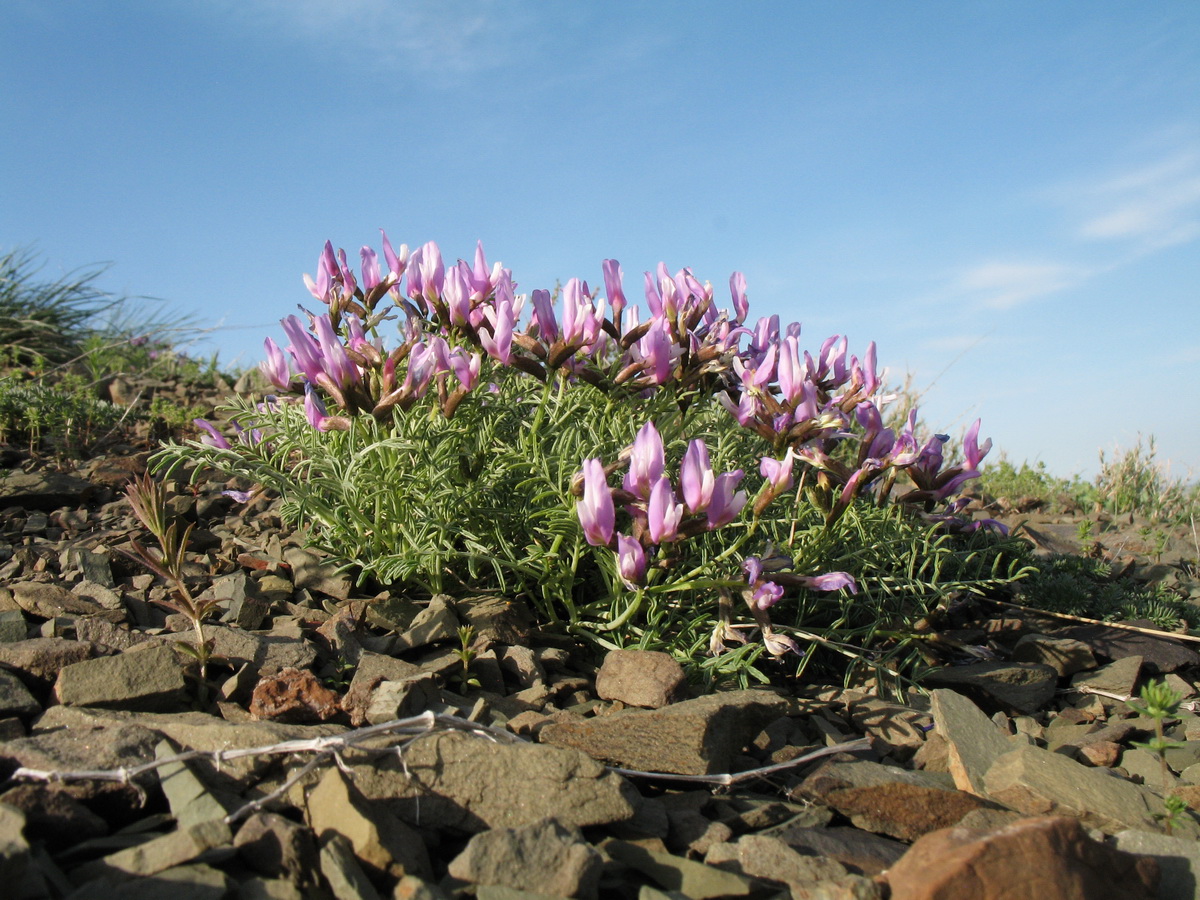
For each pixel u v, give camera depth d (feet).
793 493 1.07
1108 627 1.12
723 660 0.83
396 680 0.71
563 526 0.86
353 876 0.49
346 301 1.01
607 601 0.89
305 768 0.56
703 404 1.03
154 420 1.64
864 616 1.05
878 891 0.50
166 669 0.68
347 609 0.86
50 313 2.67
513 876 0.50
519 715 0.72
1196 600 1.39
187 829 0.50
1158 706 0.66
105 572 0.95
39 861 0.48
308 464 1.05
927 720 0.82
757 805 0.64
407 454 0.90
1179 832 0.63
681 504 0.73
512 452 0.91
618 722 0.67
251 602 0.86
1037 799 0.65
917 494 1.04
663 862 0.55
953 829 0.53
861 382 0.97
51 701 0.68
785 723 0.79
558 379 0.99
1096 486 2.25
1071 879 0.50
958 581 1.09
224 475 1.36
